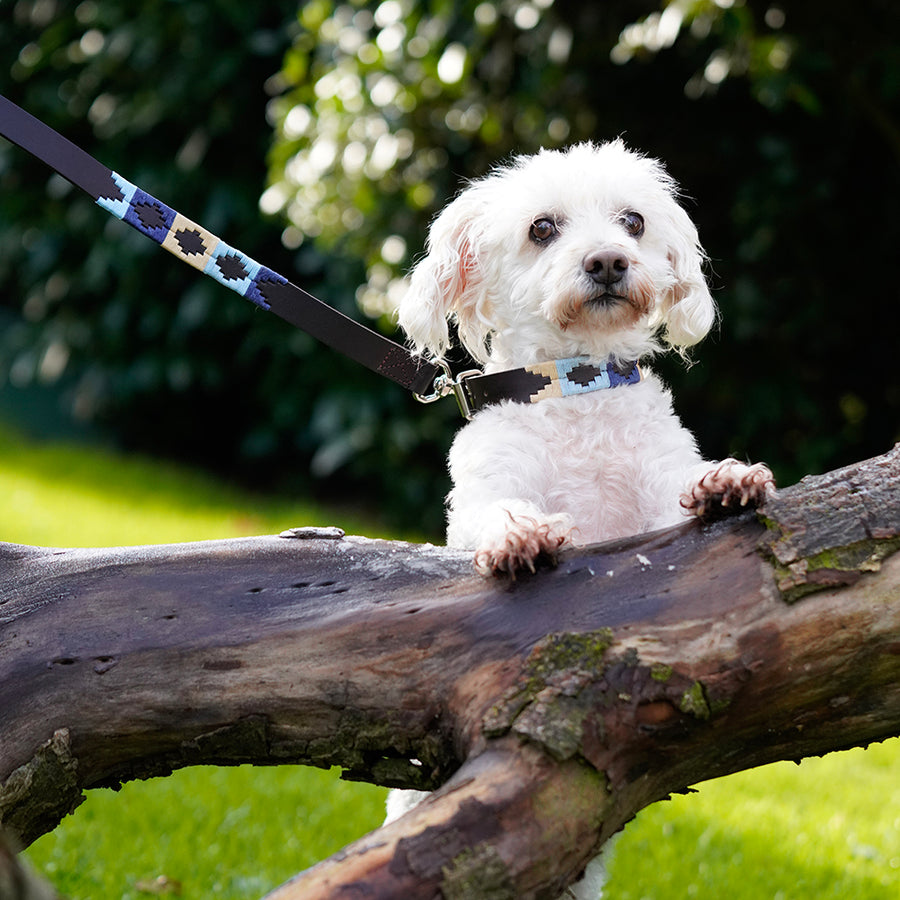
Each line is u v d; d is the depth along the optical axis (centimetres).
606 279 315
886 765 575
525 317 336
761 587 220
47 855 386
